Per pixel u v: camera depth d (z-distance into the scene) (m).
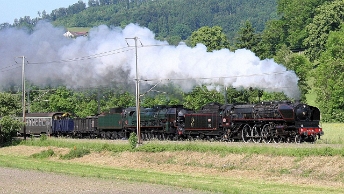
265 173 46.53
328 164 44.12
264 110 57.59
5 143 82.06
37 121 95.12
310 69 108.81
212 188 40.50
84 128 85.50
